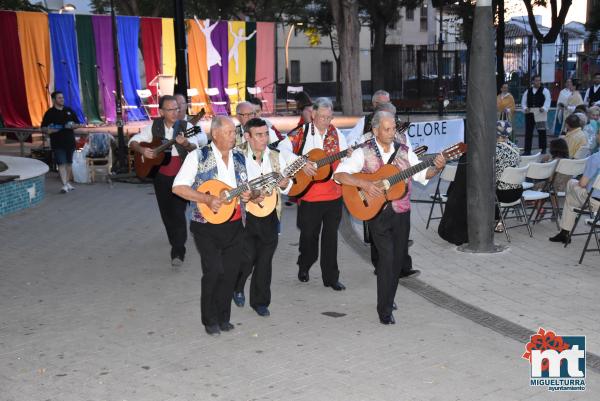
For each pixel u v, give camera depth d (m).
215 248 5.62
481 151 8.18
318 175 6.72
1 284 7.31
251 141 5.63
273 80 32.91
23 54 25.48
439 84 33.50
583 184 8.02
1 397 4.68
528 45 29.36
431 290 6.94
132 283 7.33
